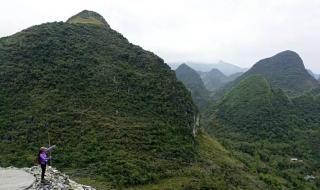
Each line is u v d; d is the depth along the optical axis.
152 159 76.69
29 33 114.62
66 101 88.31
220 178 81.75
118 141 78.56
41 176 26.20
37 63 100.31
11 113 83.00
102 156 72.50
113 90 97.44
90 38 121.38
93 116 85.25
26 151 71.88
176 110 99.56
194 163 83.31
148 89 102.88
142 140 81.62
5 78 93.06
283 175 127.50
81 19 145.75
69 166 68.88
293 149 176.25
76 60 104.94
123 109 91.62
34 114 82.56
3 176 28.44
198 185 71.56
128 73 106.25
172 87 108.06
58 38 114.06
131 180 66.56
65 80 95.56
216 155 101.31
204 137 115.31
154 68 114.56
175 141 87.25
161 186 68.31
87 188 28.80
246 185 88.75
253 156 146.00
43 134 76.94
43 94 89.19
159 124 90.06
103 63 107.88
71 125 80.81
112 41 125.62
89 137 77.94
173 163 78.25
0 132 77.44
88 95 92.75
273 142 185.50
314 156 173.00
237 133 195.75
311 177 139.00
